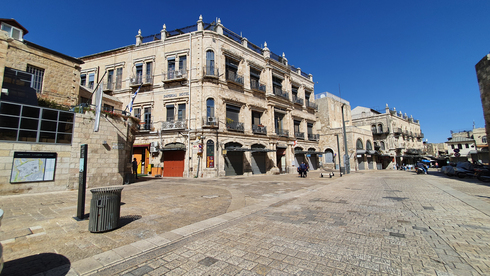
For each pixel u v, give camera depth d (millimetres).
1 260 2082
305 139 33781
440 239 4258
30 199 8781
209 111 22391
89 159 12297
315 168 35906
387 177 19969
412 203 7711
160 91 23406
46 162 10719
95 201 4957
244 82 25734
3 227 5223
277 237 4578
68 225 5395
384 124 45656
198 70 22562
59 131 11312
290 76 32656
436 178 17828
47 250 3969
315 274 3082
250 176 22547
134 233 4879
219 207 7461
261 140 26344
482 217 5699
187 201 8500
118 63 25328
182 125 21703
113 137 13531
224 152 21438
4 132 9734
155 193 10484
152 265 3438
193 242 4371
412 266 3229
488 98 14523
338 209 6969
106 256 3732
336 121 39750
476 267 3127
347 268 3229
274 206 7617
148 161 22812
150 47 24531
